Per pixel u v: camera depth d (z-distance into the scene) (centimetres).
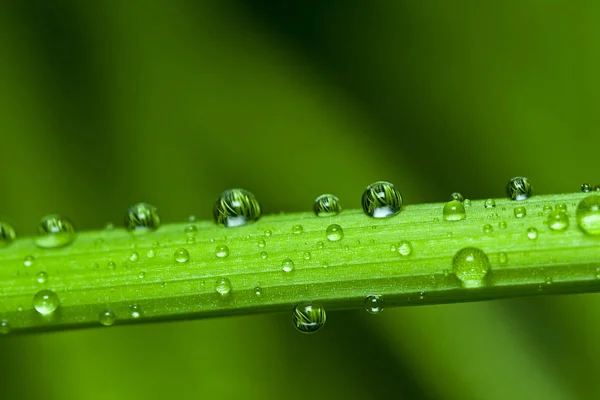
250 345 16
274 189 17
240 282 14
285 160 17
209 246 14
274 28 17
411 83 17
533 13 16
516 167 16
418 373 16
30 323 14
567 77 16
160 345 16
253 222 14
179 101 17
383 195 14
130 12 17
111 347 16
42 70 16
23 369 16
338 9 18
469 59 16
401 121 17
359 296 13
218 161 17
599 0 16
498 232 13
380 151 17
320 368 16
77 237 14
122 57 17
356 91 17
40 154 16
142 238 14
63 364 16
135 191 17
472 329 16
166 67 17
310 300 13
